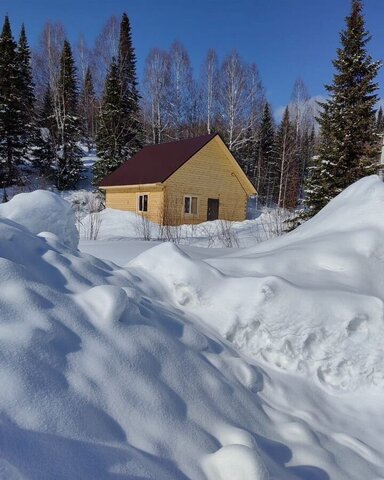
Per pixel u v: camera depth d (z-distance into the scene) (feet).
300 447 7.10
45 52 126.11
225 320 10.15
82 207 74.54
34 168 93.66
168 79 116.67
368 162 46.55
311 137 142.20
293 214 48.11
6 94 85.61
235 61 100.32
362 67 49.11
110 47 132.05
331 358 9.55
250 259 12.71
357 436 8.11
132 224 55.31
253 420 7.43
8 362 5.30
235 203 72.74
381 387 9.35
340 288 10.78
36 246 8.81
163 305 10.12
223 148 68.85
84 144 129.39
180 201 65.26
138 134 101.65
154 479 4.86
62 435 4.82
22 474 4.03
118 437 5.34
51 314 6.64
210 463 5.57
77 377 5.80
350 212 14.75
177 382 7.09
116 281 9.73
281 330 9.73
